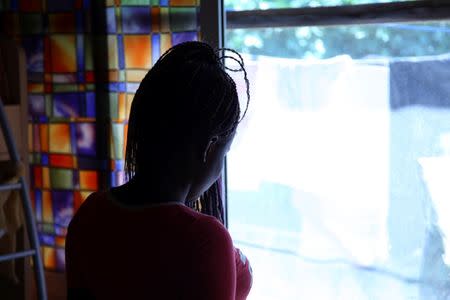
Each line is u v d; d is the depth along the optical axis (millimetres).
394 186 2098
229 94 796
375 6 2027
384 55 2057
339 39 2084
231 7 2146
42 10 2250
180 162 782
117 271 766
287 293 2246
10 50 2180
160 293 734
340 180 2139
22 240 2250
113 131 2193
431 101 2031
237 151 2193
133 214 769
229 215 2240
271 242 2232
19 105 2174
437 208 2064
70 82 2248
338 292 2203
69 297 858
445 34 2000
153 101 787
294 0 2100
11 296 2283
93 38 2166
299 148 2152
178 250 728
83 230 812
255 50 2148
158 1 2084
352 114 2098
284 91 2139
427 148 2049
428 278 2109
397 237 2119
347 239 2166
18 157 1904
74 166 2291
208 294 715
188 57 810
